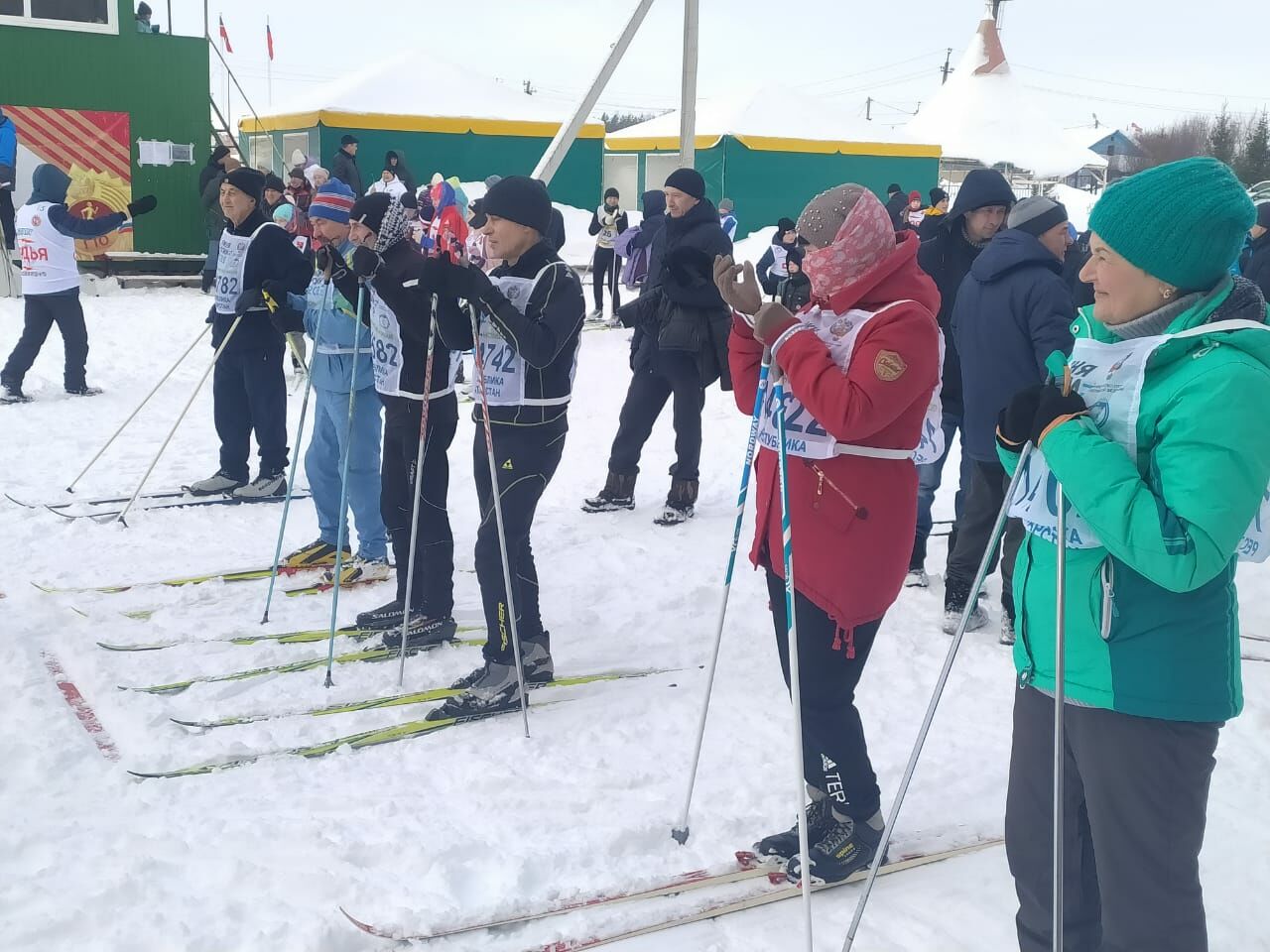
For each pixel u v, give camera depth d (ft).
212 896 8.21
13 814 9.21
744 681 12.57
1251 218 5.59
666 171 68.69
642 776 10.29
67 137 46.32
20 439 22.86
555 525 18.51
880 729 11.50
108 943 7.60
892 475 8.23
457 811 9.62
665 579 15.87
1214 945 8.11
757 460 8.91
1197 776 5.93
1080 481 5.68
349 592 14.97
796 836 9.04
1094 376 5.98
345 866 8.64
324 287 14.57
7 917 7.79
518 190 10.94
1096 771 6.07
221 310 18.69
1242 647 14.01
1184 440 5.42
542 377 11.25
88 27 45.83
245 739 10.82
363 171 58.03
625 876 8.70
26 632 13.02
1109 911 6.16
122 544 16.65
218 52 50.67
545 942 7.97
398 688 12.14
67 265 26.20
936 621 14.65
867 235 7.82
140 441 23.25
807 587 8.27
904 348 7.65
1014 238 13.26
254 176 18.21
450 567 13.33
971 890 8.79
